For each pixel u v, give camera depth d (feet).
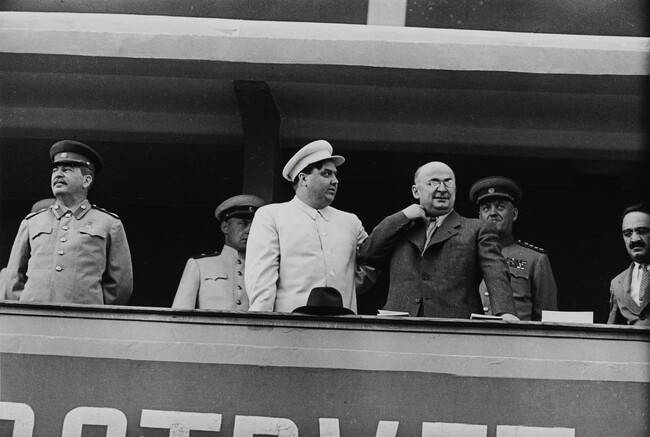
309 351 38.01
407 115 52.90
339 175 54.80
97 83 52.06
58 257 41.37
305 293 38.78
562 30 49.21
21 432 38.14
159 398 38.11
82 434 38.04
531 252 45.19
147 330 38.65
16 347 38.70
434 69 46.75
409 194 54.75
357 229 40.52
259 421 37.68
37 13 47.37
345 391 37.73
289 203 39.96
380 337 38.01
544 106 52.16
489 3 49.49
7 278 42.16
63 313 38.91
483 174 54.03
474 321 37.91
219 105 52.65
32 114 53.36
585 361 37.68
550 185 54.90
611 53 46.11
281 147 52.75
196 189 56.44
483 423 37.35
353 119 53.01
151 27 46.83
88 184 42.47
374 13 48.91
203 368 38.22
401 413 37.50
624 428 37.24
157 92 52.26
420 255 39.29
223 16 49.75
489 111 52.65
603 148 52.85
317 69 49.21
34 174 55.83
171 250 57.00
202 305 44.37
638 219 41.63
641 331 37.86
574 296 54.60
